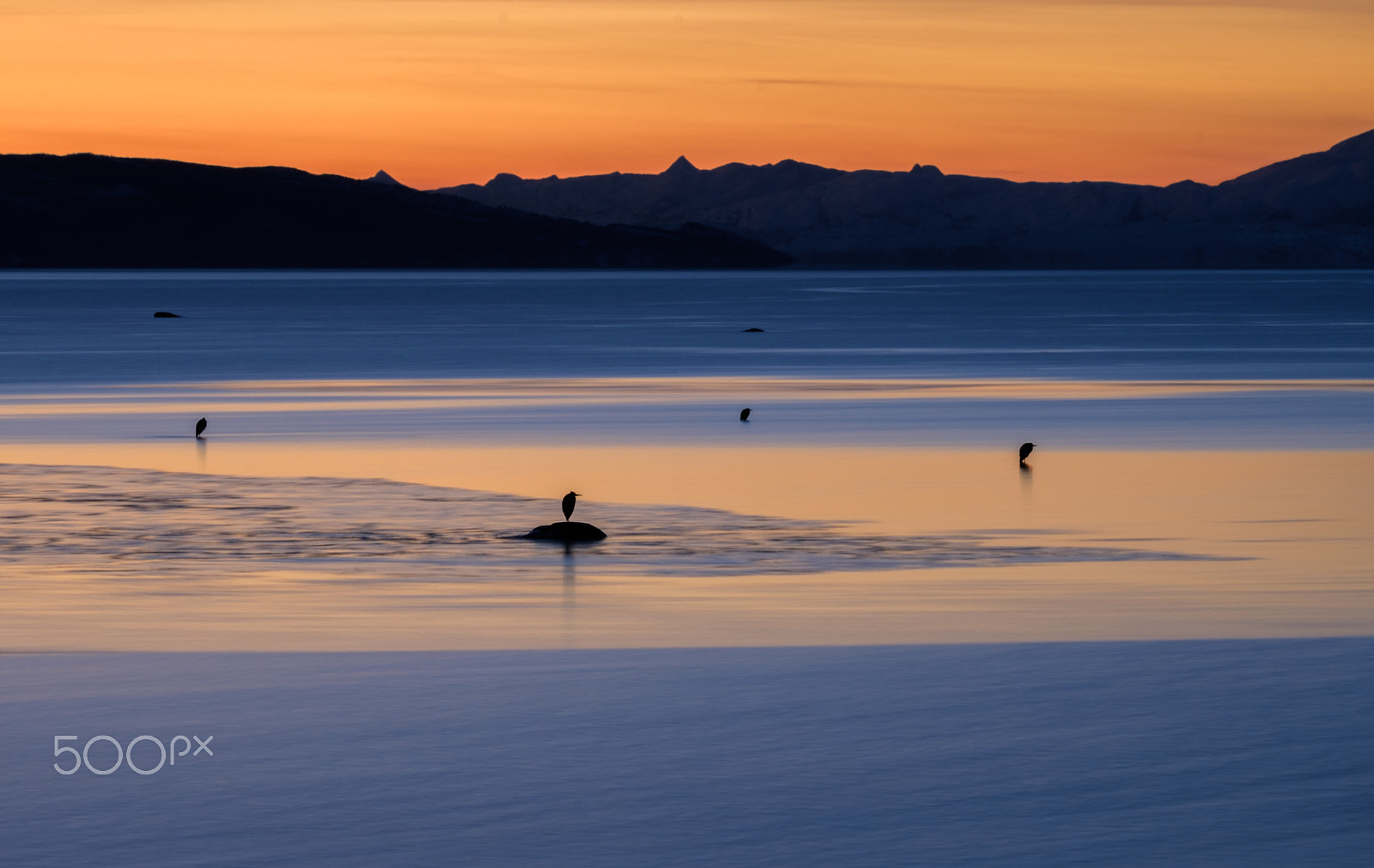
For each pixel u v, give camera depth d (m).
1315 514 43.31
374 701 21.53
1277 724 20.19
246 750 19.06
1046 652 25.05
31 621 28.45
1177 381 101.12
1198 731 19.84
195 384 103.06
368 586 32.66
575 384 102.00
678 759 18.73
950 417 75.25
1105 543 38.69
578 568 35.28
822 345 155.00
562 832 16.14
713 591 32.00
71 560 36.38
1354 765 18.30
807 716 20.75
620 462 57.22
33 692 22.06
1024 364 121.81
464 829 16.22
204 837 15.96
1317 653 24.77
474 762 18.56
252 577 33.94
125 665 24.02
